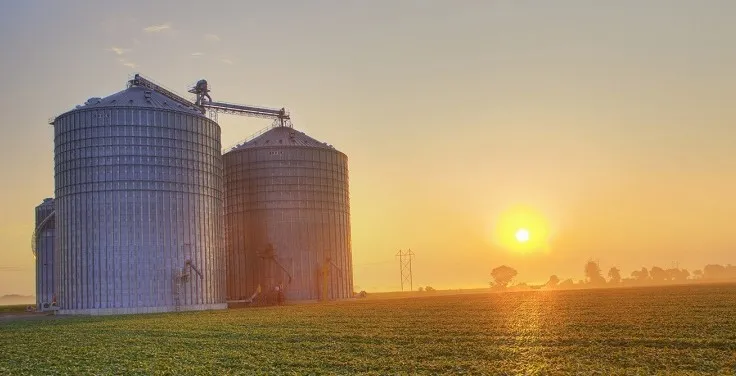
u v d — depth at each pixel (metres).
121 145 111.31
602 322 59.09
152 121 113.50
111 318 91.69
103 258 108.12
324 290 138.75
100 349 49.91
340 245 144.25
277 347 47.72
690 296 101.19
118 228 109.06
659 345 42.78
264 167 140.62
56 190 115.00
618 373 32.78
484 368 35.47
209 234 117.69
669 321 57.69
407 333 55.31
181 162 115.06
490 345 45.28
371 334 55.09
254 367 38.22
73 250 110.06
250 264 139.12
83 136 111.69
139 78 119.31
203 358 42.72
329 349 45.62
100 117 111.81
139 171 111.25
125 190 110.19
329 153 145.62
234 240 141.50
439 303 110.75
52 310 131.38
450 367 36.41
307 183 141.75
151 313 103.19
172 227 112.38
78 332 67.25
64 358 45.19
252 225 139.62
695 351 39.47
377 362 38.72
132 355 45.56
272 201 139.38
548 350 41.81
